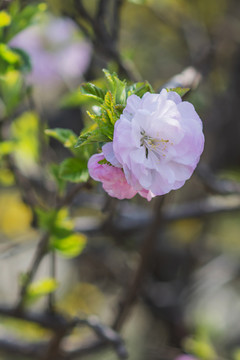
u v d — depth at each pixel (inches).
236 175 33.3
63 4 27.0
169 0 32.7
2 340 24.2
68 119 29.4
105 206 19.7
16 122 24.8
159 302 33.9
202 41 33.3
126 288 25.0
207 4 36.7
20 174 23.4
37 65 26.2
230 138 35.7
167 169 15.8
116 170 15.7
